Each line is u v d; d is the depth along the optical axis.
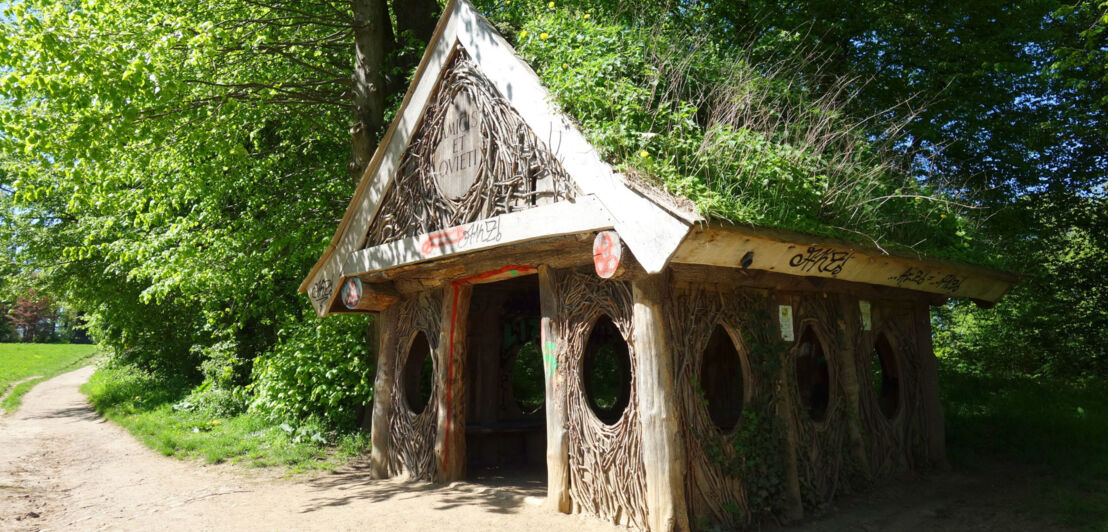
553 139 5.84
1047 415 9.52
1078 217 12.59
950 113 11.26
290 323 12.12
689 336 5.64
